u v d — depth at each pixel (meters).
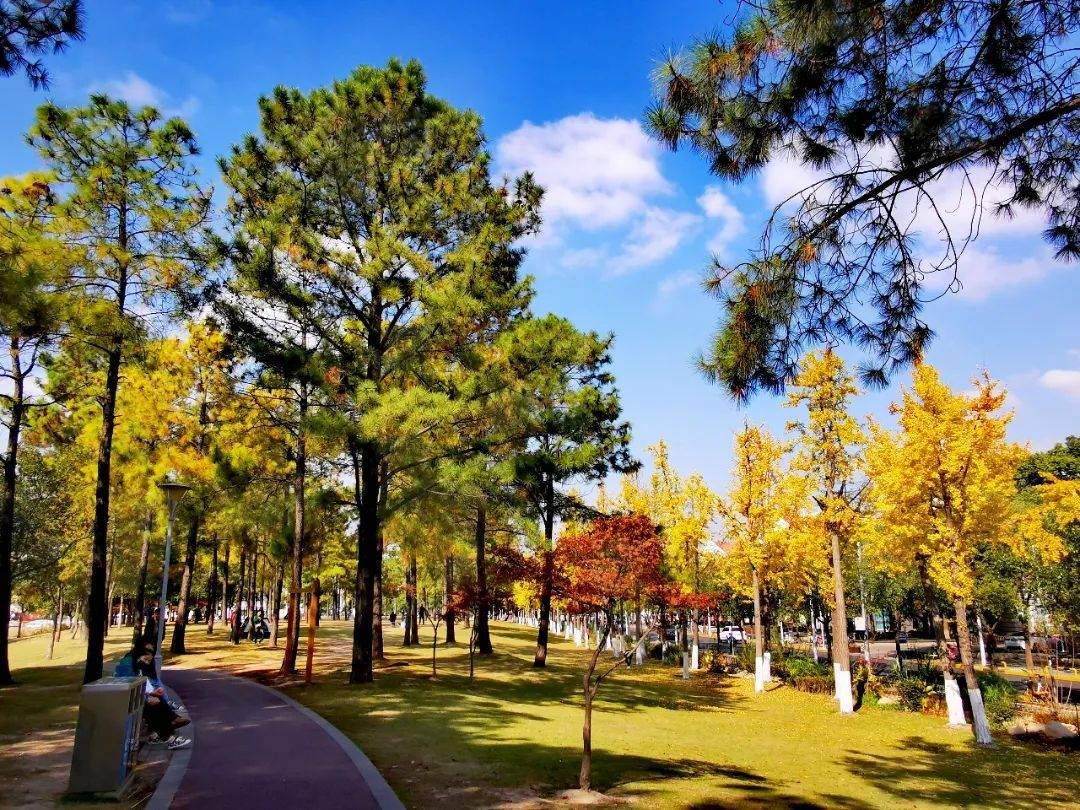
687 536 29.17
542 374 19.92
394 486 21.08
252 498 20.28
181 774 8.05
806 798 9.12
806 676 24.78
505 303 17.73
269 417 18.94
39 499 26.66
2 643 17.33
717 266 5.98
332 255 16.78
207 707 13.15
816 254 5.80
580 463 24.47
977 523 16.69
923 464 16.62
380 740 10.51
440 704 14.58
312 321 16.92
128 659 10.09
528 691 18.77
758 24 4.93
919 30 4.88
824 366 21.03
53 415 21.97
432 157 18.77
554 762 9.80
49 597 35.81
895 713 19.11
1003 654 40.91
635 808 7.72
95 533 14.96
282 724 11.34
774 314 5.92
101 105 14.91
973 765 12.82
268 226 15.68
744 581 27.64
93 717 7.20
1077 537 22.12
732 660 32.47
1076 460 39.59
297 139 17.14
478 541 26.59
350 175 17.02
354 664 17.42
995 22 4.72
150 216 15.06
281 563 22.48
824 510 20.92
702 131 5.53
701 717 17.03
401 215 17.67
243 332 16.78
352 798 7.16
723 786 9.27
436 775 8.55
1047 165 5.56
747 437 25.00
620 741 12.23
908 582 29.86
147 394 21.03
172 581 47.44
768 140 5.52
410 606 34.47
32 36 6.09
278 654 25.39
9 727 10.95
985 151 5.33
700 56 5.09
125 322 13.99
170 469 20.73
